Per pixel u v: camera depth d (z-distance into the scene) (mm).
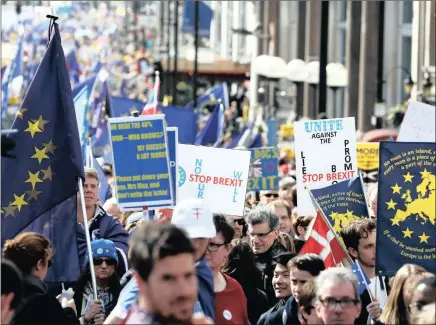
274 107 64875
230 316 11828
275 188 23094
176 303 8117
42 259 11633
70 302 12555
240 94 81375
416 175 12750
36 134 12867
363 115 50938
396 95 58625
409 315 11445
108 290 13945
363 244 13883
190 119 28000
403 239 12758
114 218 16016
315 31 64125
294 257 12484
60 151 12898
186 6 70562
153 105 17312
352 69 53594
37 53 51188
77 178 12875
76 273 12883
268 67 47469
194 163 16203
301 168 17906
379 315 12578
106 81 28609
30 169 12836
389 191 12758
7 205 12789
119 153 13789
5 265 10195
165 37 94000
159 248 8094
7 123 31812
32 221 12844
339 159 17906
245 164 16203
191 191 16219
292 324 12711
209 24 71125
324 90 36062
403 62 58625
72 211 12922
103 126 29500
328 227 13781
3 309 10164
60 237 12875
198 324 8391
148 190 13773
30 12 51281
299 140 17891
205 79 98062
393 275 12789
